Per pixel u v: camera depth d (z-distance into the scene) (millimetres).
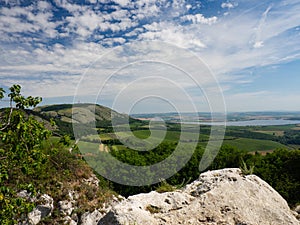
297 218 3799
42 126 4965
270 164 19500
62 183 14891
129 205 3355
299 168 18203
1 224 5074
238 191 3920
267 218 3445
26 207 5449
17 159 4953
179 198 3809
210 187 4137
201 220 3289
